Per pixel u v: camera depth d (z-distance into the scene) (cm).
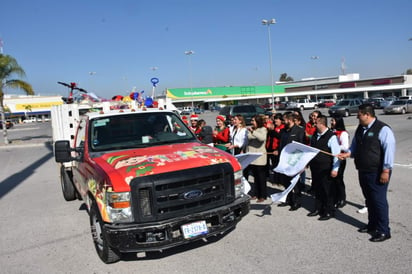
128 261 418
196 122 898
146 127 507
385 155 409
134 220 355
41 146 1983
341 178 564
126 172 365
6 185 927
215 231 382
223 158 411
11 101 7244
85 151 468
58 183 920
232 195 402
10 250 474
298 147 518
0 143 2230
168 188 360
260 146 618
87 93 743
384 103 3750
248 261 398
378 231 433
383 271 358
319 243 435
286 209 584
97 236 427
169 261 410
